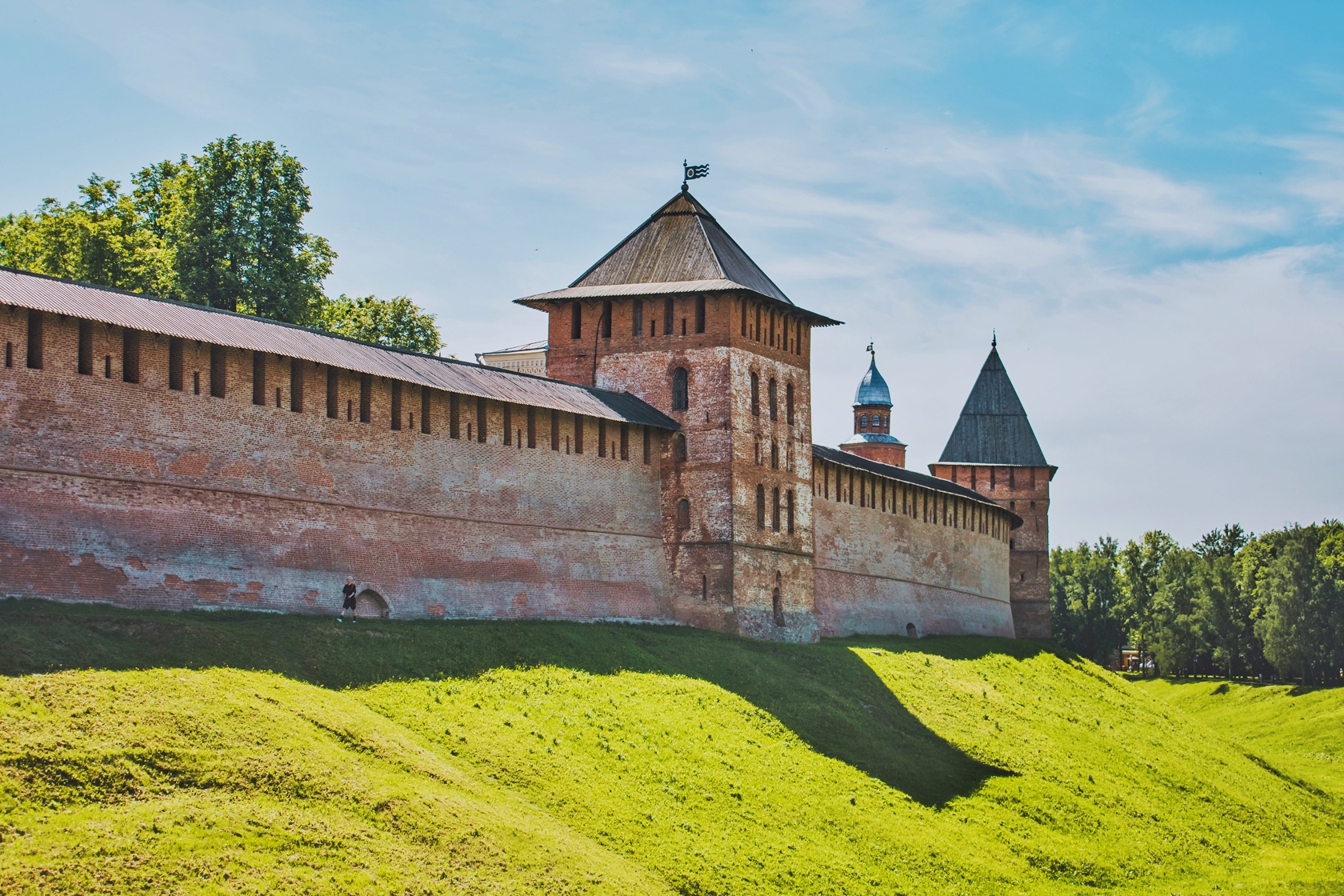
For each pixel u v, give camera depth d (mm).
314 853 36906
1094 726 78188
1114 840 59375
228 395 50938
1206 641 148625
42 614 43406
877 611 87812
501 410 61531
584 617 64250
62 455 45906
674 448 70812
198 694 41719
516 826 41781
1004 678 83875
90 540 46156
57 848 33656
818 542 81688
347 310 92562
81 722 38250
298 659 47250
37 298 45875
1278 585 135875
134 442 47938
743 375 71625
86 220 73188
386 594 55469
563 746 48938
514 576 61062
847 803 53344
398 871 37438
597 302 73375
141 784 36969
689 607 69438
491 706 49812
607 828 44750
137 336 48406
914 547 94250
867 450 138750
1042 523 118750
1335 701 121062
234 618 49031
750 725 57219
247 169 78500
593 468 66125
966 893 49469
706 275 72500
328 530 53750
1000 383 122062
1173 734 86500
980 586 105438
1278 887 57875
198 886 34094
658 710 55031
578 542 64688
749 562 70438
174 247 76500
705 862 44906
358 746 42625
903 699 68000
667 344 71812
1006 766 63500
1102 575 165375
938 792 58125
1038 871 53719
